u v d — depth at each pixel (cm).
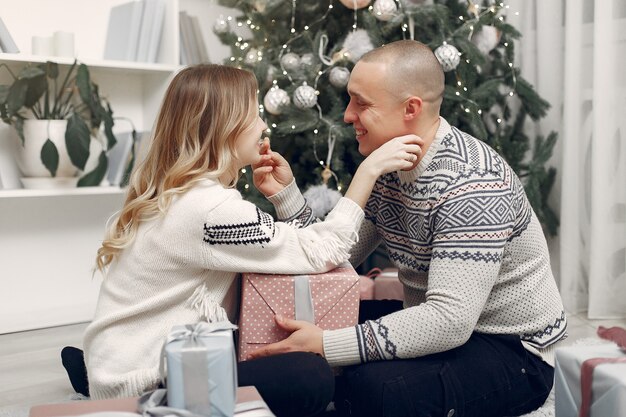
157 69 276
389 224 162
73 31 281
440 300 138
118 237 141
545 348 154
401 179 152
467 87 257
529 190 265
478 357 145
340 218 144
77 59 255
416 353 139
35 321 275
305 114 248
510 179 147
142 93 297
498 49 274
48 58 248
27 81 245
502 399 146
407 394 137
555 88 273
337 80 244
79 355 180
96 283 296
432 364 142
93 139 268
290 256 142
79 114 265
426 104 148
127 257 140
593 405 106
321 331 140
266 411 105
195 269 139
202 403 100
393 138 151
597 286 257
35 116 262
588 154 264
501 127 279
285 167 170
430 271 142
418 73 146
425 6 249
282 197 169
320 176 257
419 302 163
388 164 145
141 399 106
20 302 278
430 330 137
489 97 262
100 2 287
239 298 153
